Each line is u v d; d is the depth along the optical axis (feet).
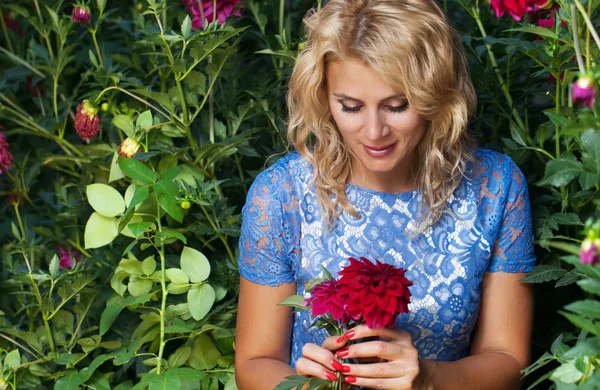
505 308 5.63
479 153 5.63
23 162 7.88
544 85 6.62
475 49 6.56
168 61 6.99
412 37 4.72
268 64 8.00
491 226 5.49
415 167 5.44
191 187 6.34
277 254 5.62
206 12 6.88
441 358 5.58
